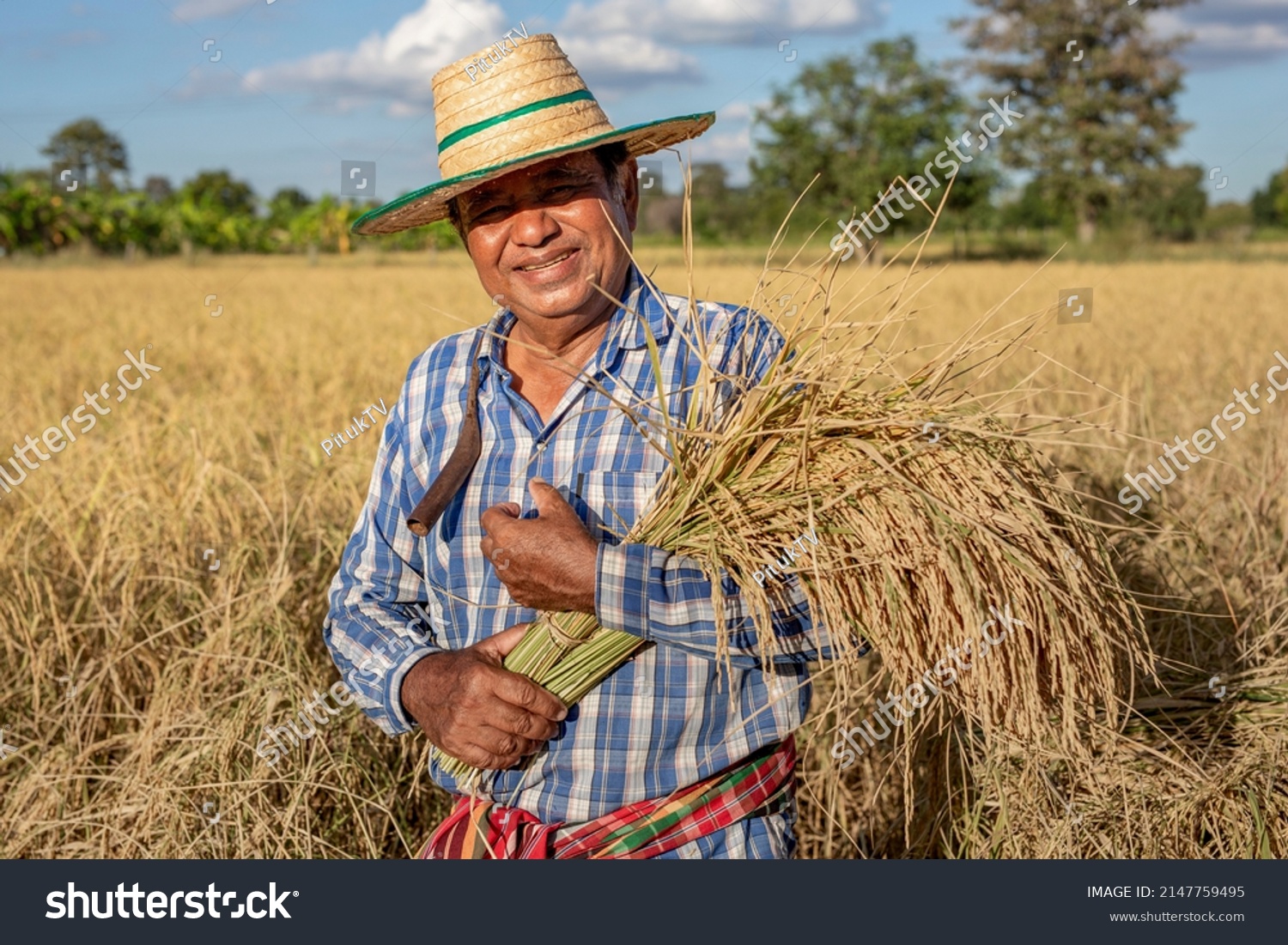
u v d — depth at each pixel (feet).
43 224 147.33
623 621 5.91
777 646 6.10
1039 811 8.66
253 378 32.53
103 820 9.67
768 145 170.71
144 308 65.82
